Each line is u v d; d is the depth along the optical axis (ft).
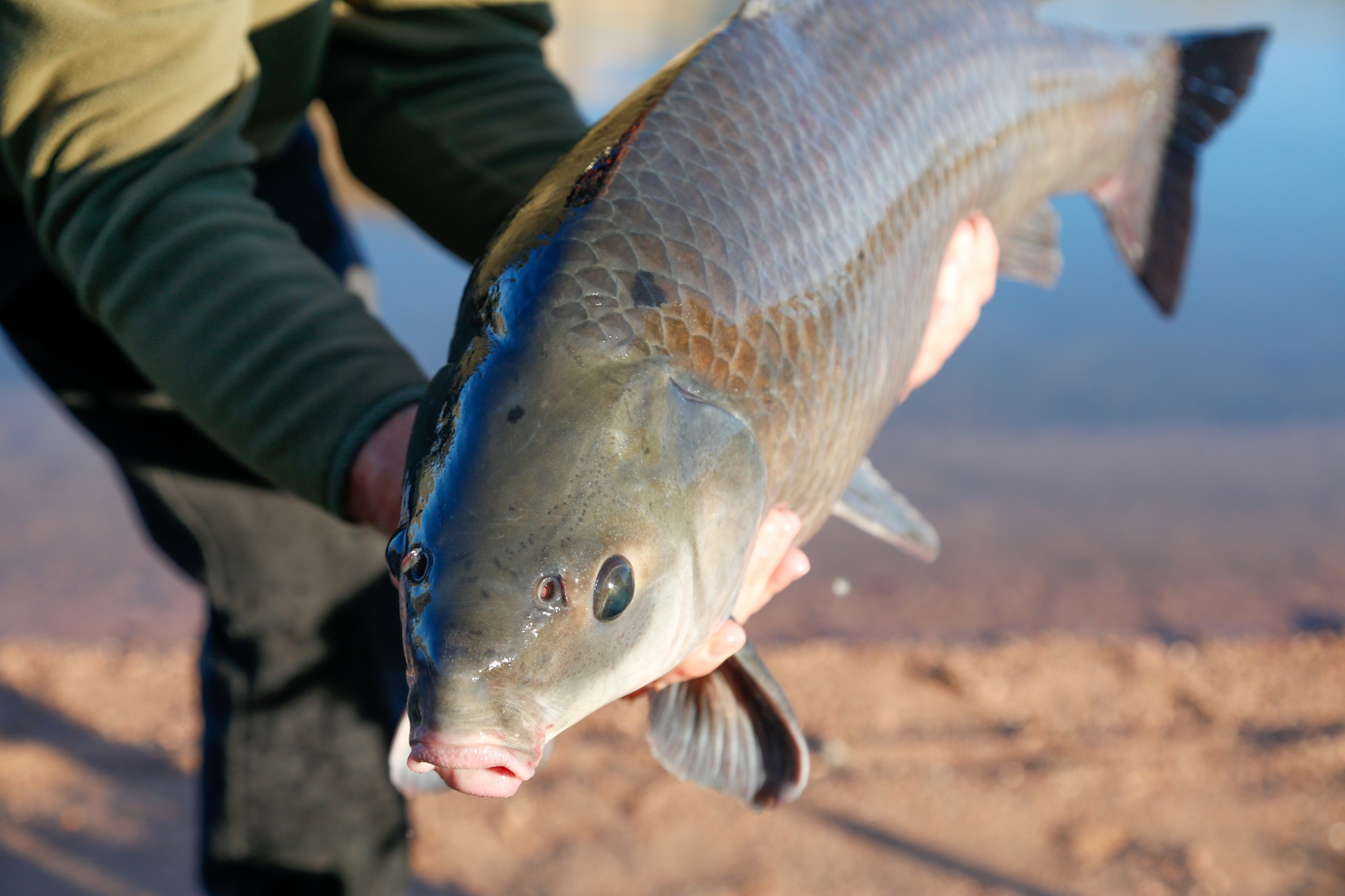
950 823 5.28
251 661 3.52
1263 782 5.58
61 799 5.25
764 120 2.75
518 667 2.17
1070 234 14.88
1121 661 6.59
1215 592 7.56
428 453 2.29
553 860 4.98
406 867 3.73
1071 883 4.96
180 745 5.64
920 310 3.28
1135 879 4.97
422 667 2.17
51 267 3.08
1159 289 4.78
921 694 6.22
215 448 3.37
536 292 2.36
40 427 9.05
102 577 7.22
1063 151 4.04
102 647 6.39
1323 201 17.42
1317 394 11.04
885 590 7.42
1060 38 3.94
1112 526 8.42
